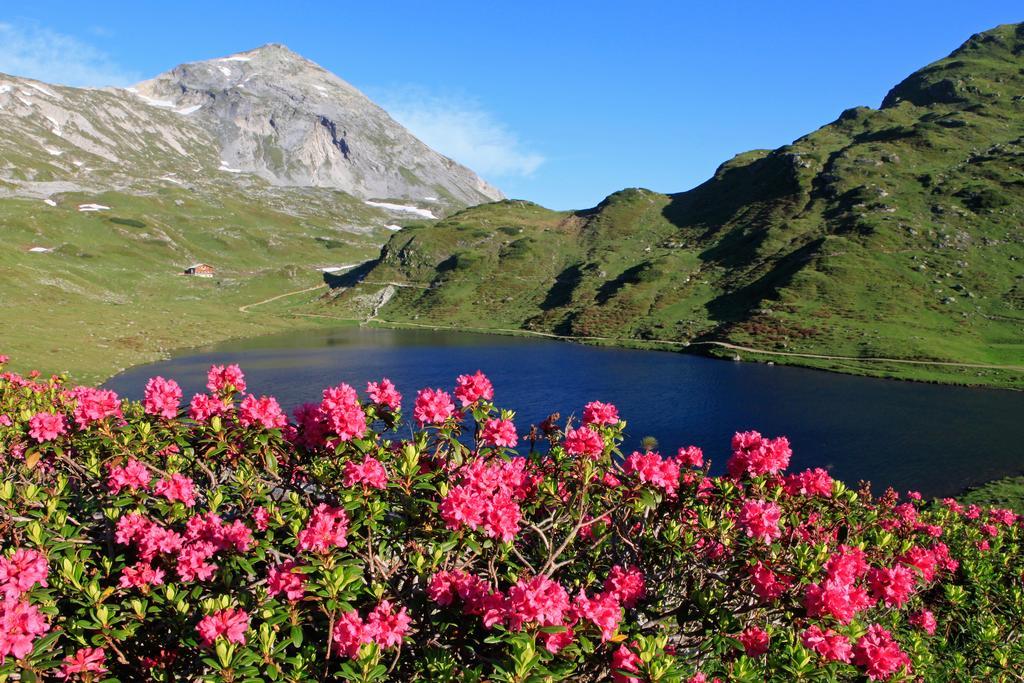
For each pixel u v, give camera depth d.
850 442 47.94
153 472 6.86
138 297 152.38
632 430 51.81
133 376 72.62
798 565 6.05
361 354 98.81
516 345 114.44
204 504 6.89
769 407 60.09
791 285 116.75
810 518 8.13
